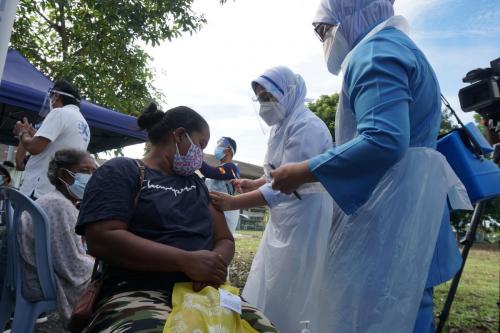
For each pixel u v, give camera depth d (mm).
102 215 1467
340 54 1864
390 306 1552
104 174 1553
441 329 2416
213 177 4285
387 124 1475
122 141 6457
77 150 2457
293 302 2133
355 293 1613
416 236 1582
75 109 3424
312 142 2186
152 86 10445
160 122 1755
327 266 1774
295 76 2377
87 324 1504
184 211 1648
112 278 1560
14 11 2061
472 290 5602
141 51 9867
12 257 2266
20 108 5168
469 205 1757
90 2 8891
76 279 2244
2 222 2912
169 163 1710
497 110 2801
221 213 1928
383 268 1586
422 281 1559
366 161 1491
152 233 1560
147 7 9250
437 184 1619
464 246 2482
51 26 9539
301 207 2180
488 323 4016
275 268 2205
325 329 1689
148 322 1261
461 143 1878
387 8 1816
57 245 2232
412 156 1630
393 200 1617
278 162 2326
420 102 1635
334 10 1838
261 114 2354
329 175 1553
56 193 2381
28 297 2098
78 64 9125
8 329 2633
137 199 1575
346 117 1806
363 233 1650
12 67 5133
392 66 1550
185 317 1300
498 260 10031
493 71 2748
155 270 1470
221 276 1519
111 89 9828
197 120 1753
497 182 1880
